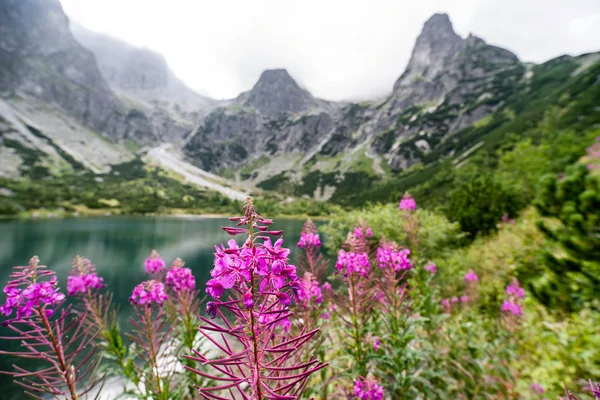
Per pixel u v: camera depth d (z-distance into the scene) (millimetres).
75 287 5930
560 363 5395
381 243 5824
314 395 4582
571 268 5684
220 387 1881
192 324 5680
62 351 3416
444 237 13258
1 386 10039
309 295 4289
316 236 5430
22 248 37094
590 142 16047
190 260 31953
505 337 6168
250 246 1970
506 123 140875
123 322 13664
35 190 120000
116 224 75438
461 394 5340
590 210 5301
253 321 2006
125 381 8633
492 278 10156
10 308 3125
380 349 4902
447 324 7008
